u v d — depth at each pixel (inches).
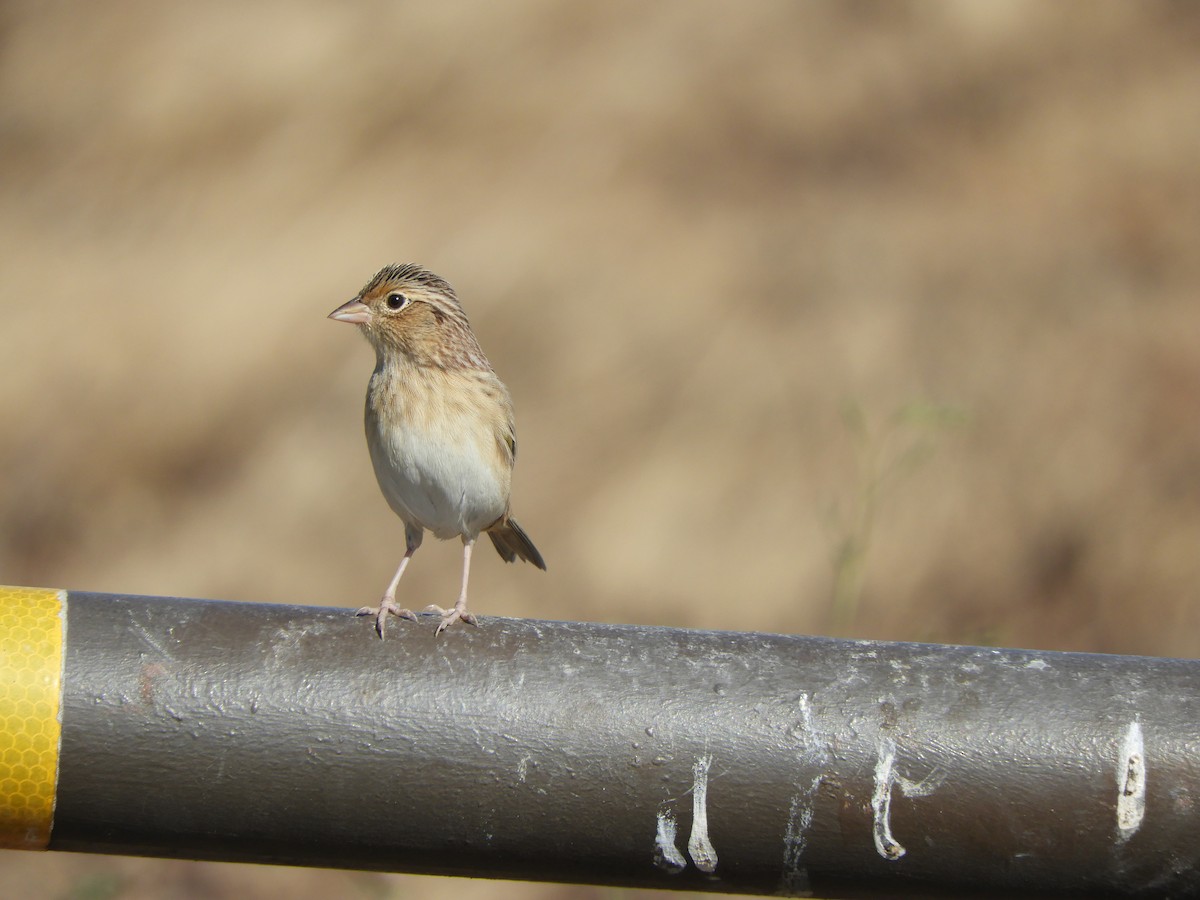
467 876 165.6
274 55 797.9
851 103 718.5
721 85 727.7
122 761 157.1
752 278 635.5
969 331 606.5
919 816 157.1
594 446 589.3
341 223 703.1
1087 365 592.7
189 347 675.4
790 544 552.1
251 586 593.0
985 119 712.4
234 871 453.7
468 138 725.9
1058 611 533.3
